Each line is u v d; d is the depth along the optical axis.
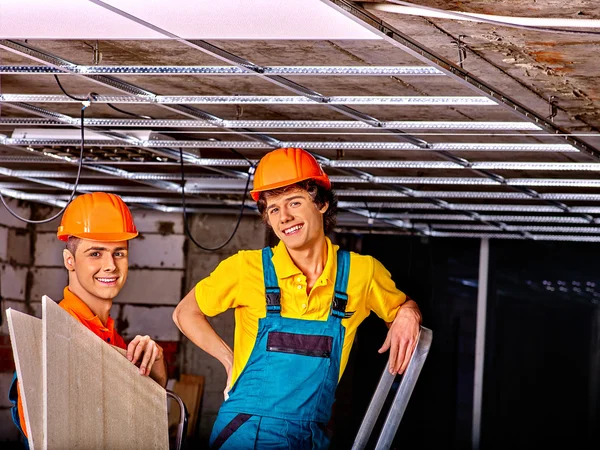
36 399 2.23
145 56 4.34
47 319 2.25
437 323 11.13
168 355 10.20
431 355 11.18
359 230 10.80
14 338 2.17
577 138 5.52
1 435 9.38
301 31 3.33
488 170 6.81
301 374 2.73
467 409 11.05
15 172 7.88
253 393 2.74
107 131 5.75
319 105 5.18
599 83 4.38
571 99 4.71
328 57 4.18
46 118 5.50
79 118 5.71
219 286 2.79
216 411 10.05
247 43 3.97
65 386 2.30
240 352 2.81
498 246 11.13
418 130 5.54
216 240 10.23
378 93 4.86
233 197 9.03
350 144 5.81
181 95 5.05
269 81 4.56
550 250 11.05
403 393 2.70
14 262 9.90
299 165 2.79
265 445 2.70
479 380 11.04
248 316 2.80
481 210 8.76
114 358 2.56
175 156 6.42
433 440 11.09
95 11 3.18
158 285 10.27
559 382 11.02
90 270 3.09
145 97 4.89
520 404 11.03
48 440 2.21
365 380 10.93
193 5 3.08
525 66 4.18
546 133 5.25
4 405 9.45
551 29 3.24
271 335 2.74
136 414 2.63
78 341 2.40
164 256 10.29
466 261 11.16
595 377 10.94
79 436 2.35
